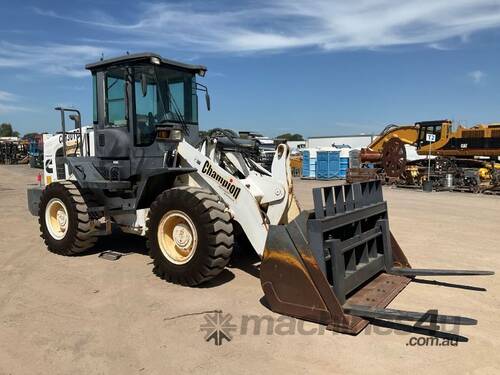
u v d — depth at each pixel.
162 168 5.70
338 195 4.66
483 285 5.34
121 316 4.39
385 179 21.34
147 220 5.52
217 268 5.04
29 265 6.17
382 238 5.49
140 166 6.30
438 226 9.41
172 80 6.51
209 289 5.14
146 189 5.94
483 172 17.95
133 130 6.30
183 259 5.27
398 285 5.09
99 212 6.64
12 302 4.76
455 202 14.17
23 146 46.16
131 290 5.11
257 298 4.84
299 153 36.34
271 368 3.41
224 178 5.38
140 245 7.34
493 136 19.59
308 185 22.34
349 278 4.53
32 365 3.46
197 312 4.46
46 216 6.88
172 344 3.80
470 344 3.82
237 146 5.99
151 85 6.29
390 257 5.50
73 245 6.49
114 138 6.52
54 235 6.81
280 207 5.44
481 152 19.95
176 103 6.57
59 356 3.60
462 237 8.22
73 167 6.66
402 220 10.22
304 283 4.18
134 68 6.26
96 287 5.23
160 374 3.33
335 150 27.75
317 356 3.59
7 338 3.91
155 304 4.68
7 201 13.36
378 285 5.06
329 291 4.05
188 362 3.50
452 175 18.59
